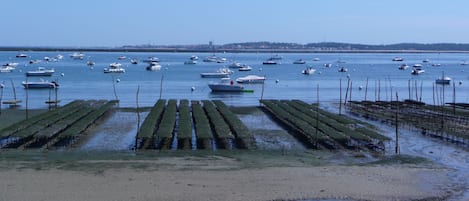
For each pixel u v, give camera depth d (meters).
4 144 51.34
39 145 51.31
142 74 172.75
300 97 110.81
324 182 37.81
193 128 61.31
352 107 88.00
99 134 59.06
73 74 168.38
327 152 49.81
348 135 54.31
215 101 87.62
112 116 75.12
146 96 109.38
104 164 42.66
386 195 35.06
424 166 44.28
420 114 77.12
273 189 35.88
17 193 34.19
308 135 56.12
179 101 91.12
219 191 35.25
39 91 115.38
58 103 92.75
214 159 45.53
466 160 47.38
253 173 40.16
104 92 116.31
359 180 38.62
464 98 114.19
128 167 41.69
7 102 90.56
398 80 161.00
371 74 187.50
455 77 175.88
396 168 43.06
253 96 112.00
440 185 37.81
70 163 42.88
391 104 88.94
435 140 57.62
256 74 181.38
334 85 141.12
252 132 61.06
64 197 33.56
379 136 53.88
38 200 32.91
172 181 37.50
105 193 34.50
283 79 159.88
